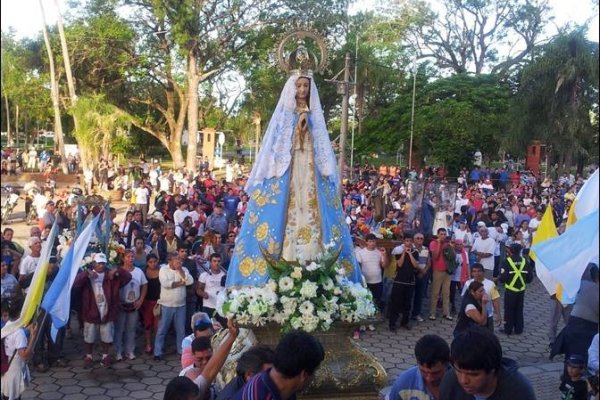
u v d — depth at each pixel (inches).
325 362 235.0
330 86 1590.8
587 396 268.4
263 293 229.6
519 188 1105.4
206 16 1384.1
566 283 142.2
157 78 1529.3
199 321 243.6
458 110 1412.4
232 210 758.5
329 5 1427.2
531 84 1048.2
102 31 1286.9
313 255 276.7
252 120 1774.1
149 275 406.6
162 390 344.8
